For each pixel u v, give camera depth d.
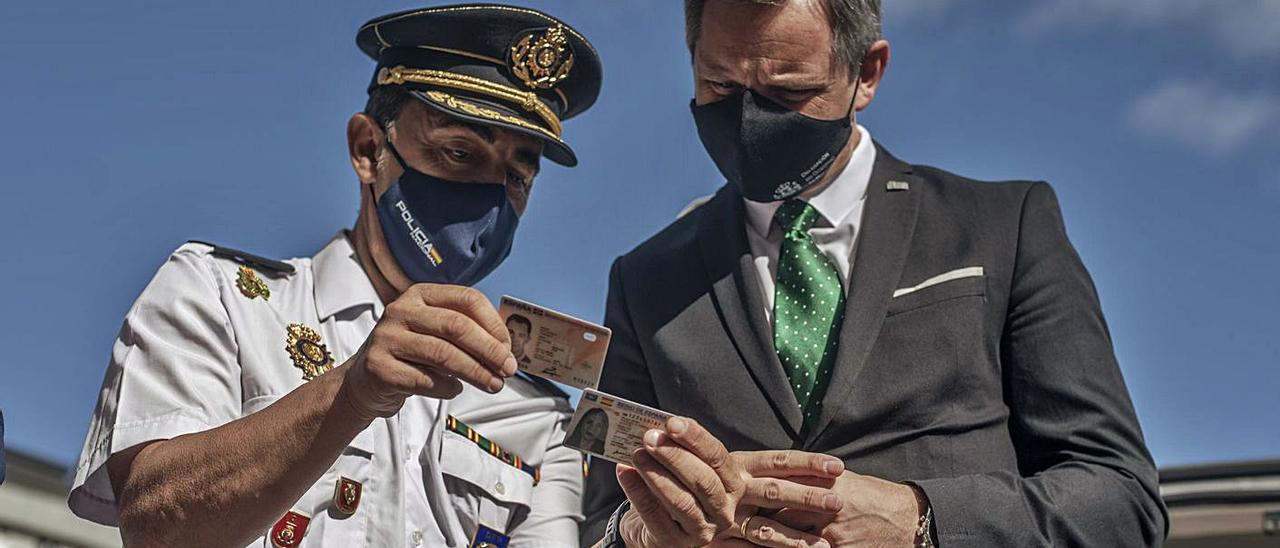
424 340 1.26
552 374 1.34
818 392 1.50
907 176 1.62
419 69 1.55
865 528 1.38
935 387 1.48
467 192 1.52
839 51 1.54
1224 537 2.37
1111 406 1.48
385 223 1.53
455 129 1.52
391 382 1.26
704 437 1.33
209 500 1.32
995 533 1.39
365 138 1.57
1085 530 1.40
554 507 1.57
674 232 1.67
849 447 1.47
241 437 1.32
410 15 1.55
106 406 1.42
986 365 1.50
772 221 1.60
